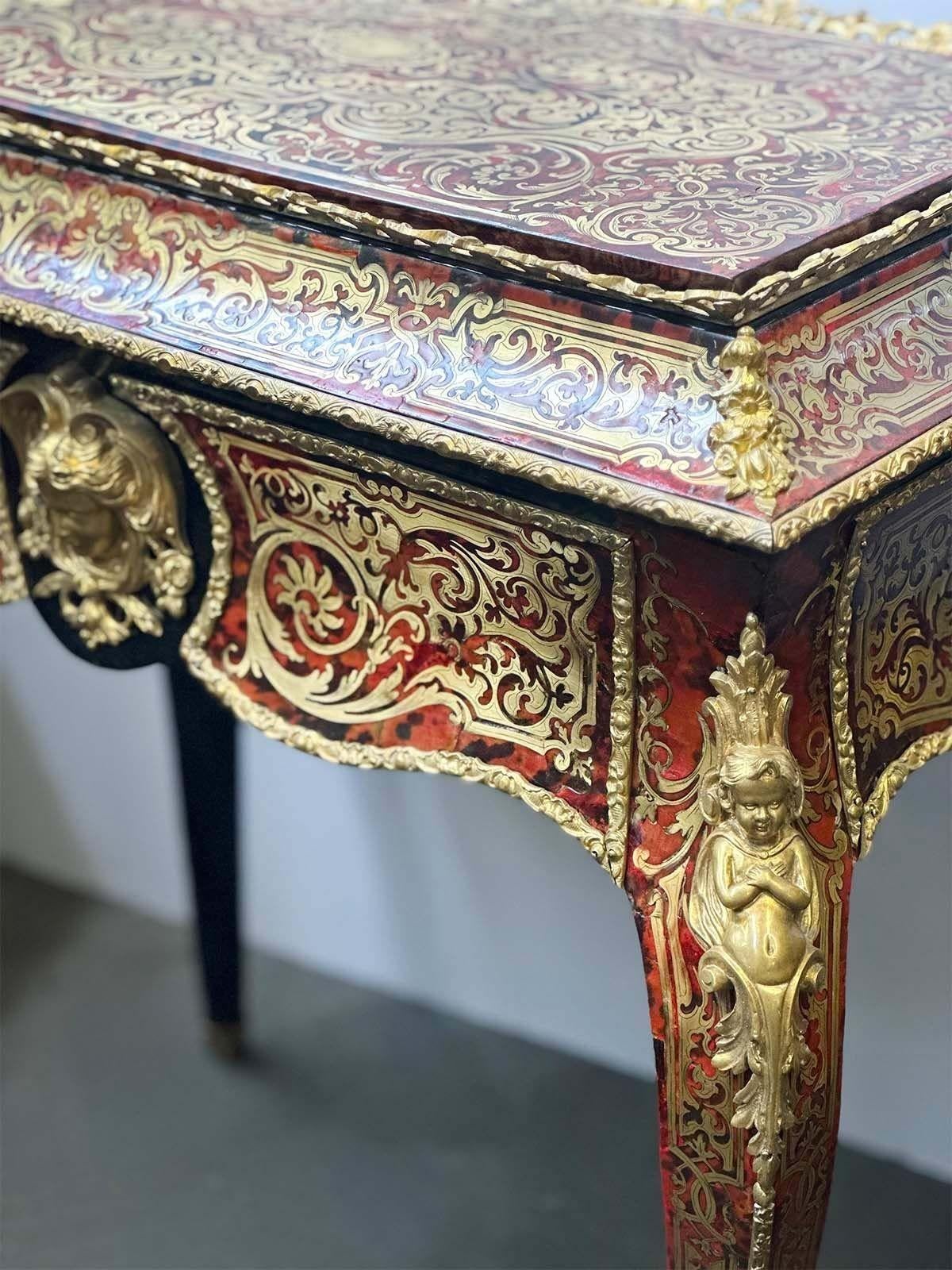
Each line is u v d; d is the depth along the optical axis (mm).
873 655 817
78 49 1058
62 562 1003
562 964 1455
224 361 849
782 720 758
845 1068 1349
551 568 796
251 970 1614
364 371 813
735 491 697
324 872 1574
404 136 904
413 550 853
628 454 729
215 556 946
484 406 774
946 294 822
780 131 911
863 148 879
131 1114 1438
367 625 896
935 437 753
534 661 833
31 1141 1411
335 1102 1440
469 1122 1407
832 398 746
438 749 881
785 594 733
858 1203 1293
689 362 732
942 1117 1314
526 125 923
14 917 1714
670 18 1158
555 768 840
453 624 858
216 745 1370
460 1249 1276
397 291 819
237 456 901
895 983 1304
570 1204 1313
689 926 782
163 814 1664
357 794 1514
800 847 768
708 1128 797
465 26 1132
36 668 1687
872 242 774
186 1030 1542
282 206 851
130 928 1693
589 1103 1420
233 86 989
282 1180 1356
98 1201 1343
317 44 1078
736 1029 767
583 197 810
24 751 1736
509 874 1450
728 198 804
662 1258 1254
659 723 793
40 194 953
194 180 880
